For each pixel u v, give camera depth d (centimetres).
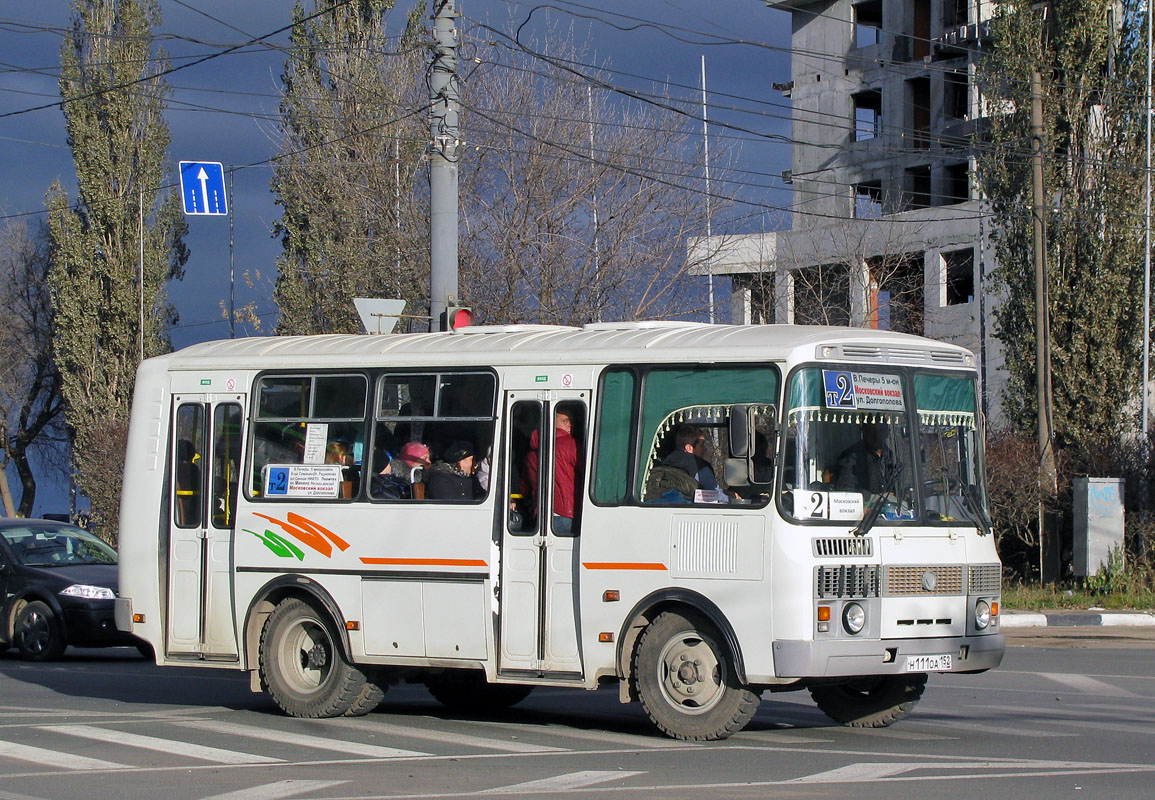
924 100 6159
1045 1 3803
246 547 1430
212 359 1490
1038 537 3111
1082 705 1481
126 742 1226
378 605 1348
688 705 1198
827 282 5359
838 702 1326
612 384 1255
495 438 1304
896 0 6172
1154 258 3550
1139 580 2895
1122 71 3541
